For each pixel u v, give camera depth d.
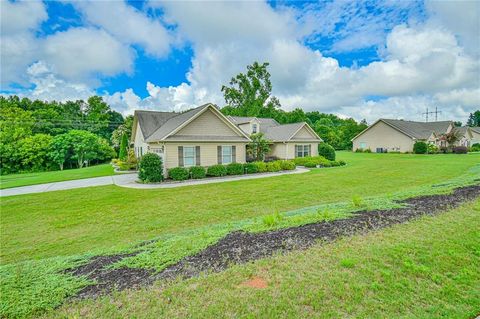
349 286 3.11
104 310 2.77
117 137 41.78
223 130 18.77
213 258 3.90
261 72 47.16
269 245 4.28
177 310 2.75
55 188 14.39
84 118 55.31
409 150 35.78
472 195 7.29
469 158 25.97
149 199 10.80
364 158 29.70
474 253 3.90
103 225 7.51
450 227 4.89
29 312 2.78
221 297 2.94
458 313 2.69
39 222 7.97
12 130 34.41
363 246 4.13
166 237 5.40
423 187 9.52
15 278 3.46
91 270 3.73
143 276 3.47
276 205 9.29
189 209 9.01
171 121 21.20
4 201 11.17
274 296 2.95
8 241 6.40
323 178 15.55
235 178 16.69
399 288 3.08
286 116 47.94
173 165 16.70
